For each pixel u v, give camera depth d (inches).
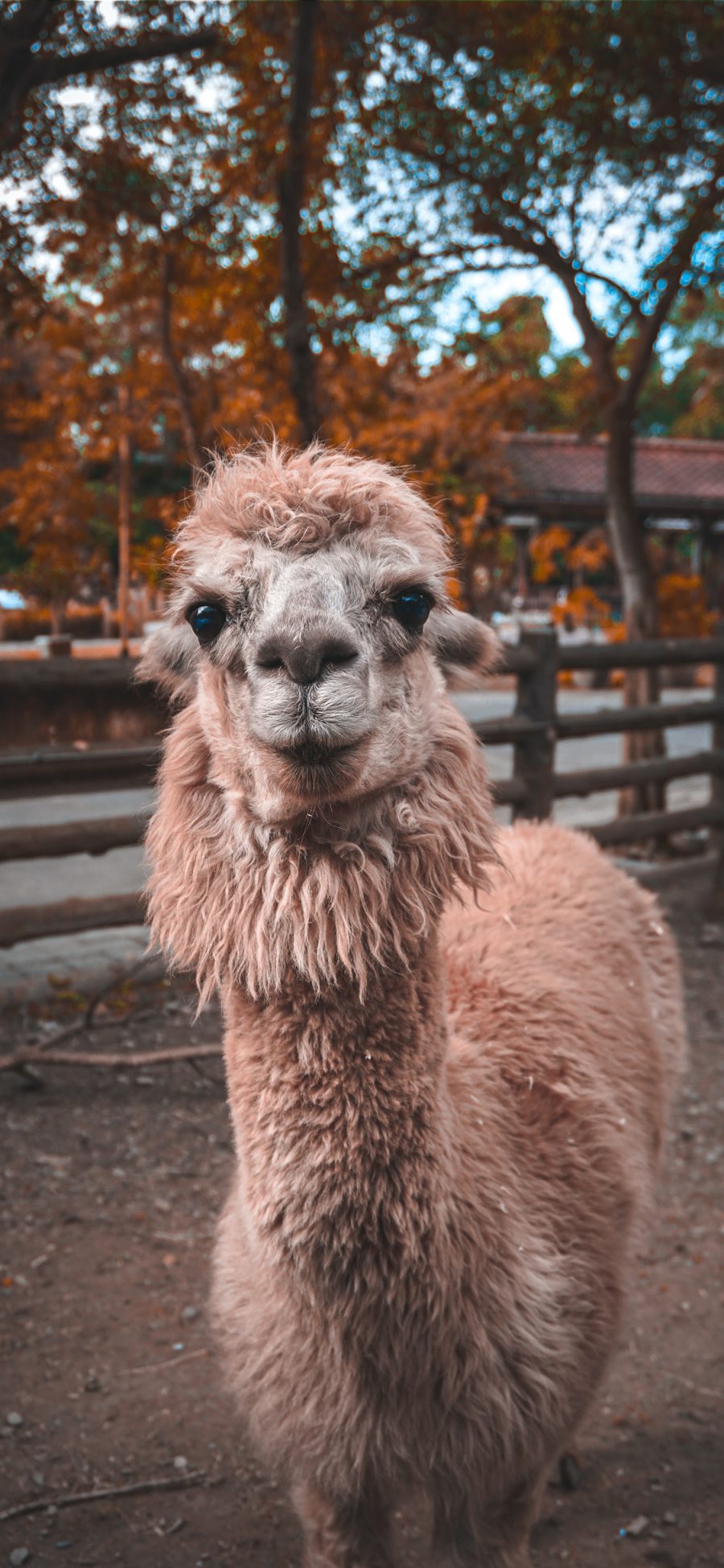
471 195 361.7
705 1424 123.2
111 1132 186.4
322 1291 78.1
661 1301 145.2
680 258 340.5
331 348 376.2
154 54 252.1
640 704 405.7
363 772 71.2
